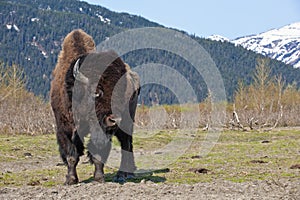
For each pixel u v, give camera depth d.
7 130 28.67
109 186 9.18
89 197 8.31
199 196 8.44
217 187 9.47
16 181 11.19
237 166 13.23
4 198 8.41
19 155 16.75
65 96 9.15
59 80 9.60
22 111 31.91
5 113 31.02
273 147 18.75
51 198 8.33
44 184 10.60
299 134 27.69
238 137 25.80
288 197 8.30
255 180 10.76
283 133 28.59
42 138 22.75
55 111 9.72
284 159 14.62
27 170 13.26
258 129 33.19
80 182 10.61
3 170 13.34
